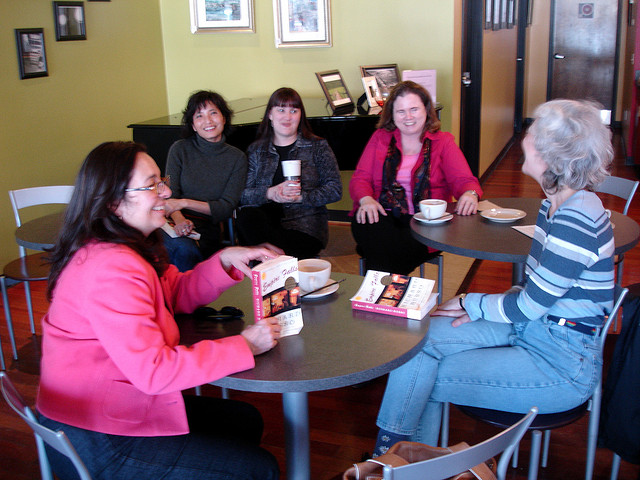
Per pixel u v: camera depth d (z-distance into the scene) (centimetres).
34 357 310
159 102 548
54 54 436
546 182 175
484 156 623
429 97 297
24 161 418
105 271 137
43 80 428
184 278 176
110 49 486
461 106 526
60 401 142
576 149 166
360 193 302
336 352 147
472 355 181
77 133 462
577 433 240
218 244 327
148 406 143
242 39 520
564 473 217
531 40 965
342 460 227
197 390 260
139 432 142
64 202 312
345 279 196
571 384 170
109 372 141
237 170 323
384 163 305
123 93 504
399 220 300
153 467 141
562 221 167
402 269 291
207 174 321
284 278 160
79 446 140
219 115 317
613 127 952
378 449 184
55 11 431
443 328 189
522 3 869
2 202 403
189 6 523
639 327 176
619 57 927
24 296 386
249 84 531
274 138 325
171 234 291
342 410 260
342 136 412
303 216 323
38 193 309
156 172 150
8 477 224
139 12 513
